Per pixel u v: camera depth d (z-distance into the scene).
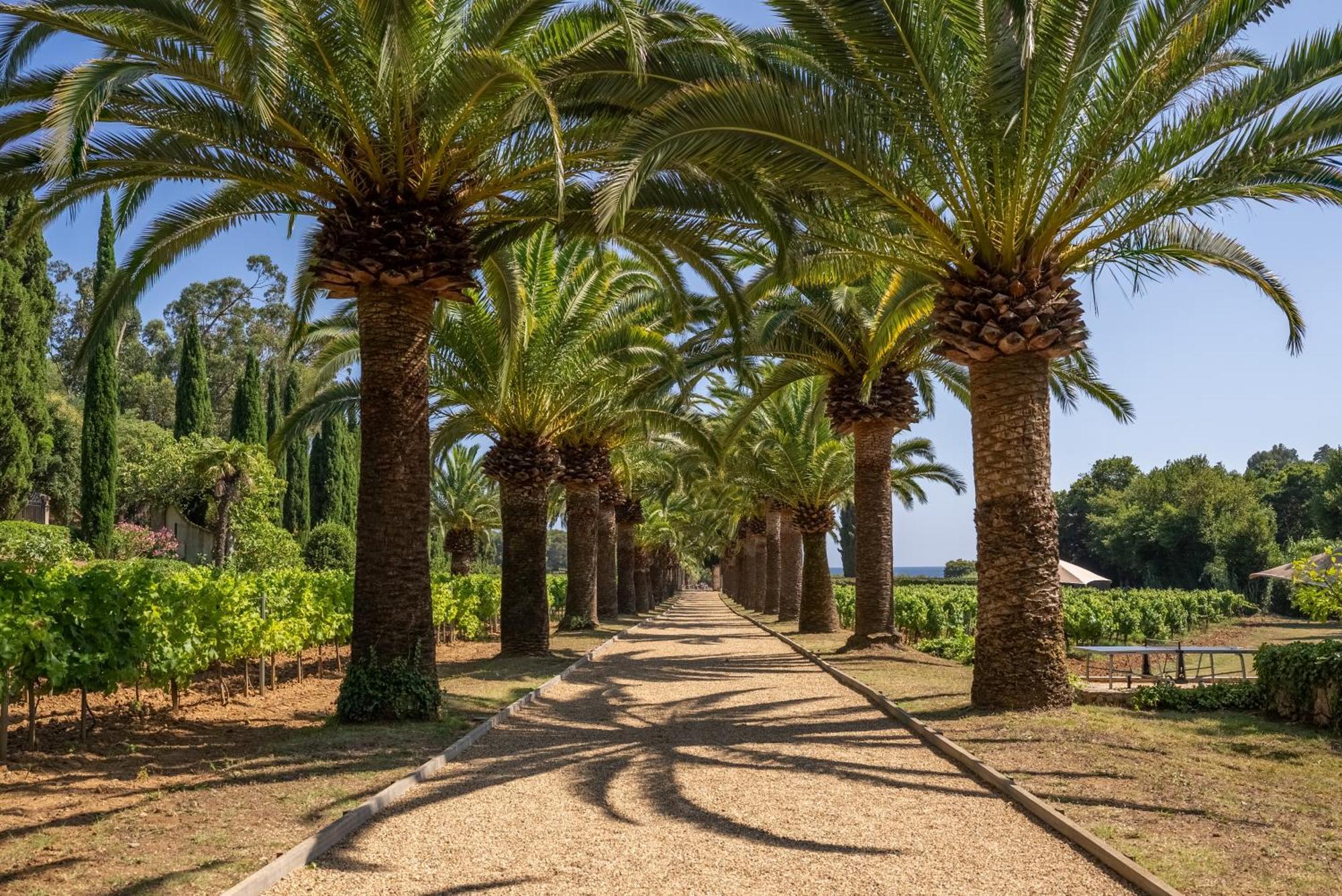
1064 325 9.77
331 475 43.81
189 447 32.59
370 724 8.94
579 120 10.18
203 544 38.06
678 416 20.22
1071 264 10.18
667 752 7.88
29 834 4.98
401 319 9.64
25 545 18.52
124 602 8.53
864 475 17.67
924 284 12.05
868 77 9.35
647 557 47.66
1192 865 4.51
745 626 30.84
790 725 9.32
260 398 40.44
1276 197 9.70
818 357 17.52
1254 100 8.71
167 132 9.19
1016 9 7.48
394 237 9.31
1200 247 10.53
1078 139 9.52
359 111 9.17
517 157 10.05
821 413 20.05
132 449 38.84
